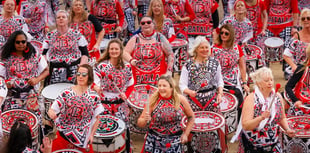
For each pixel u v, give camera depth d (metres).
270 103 11.35
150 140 11.82
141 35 14.92
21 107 13.32
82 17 16.36
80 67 11.41
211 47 14.78
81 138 11.44
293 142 12.14
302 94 13.47
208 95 13.45
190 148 12.57
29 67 13.22
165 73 15.05
